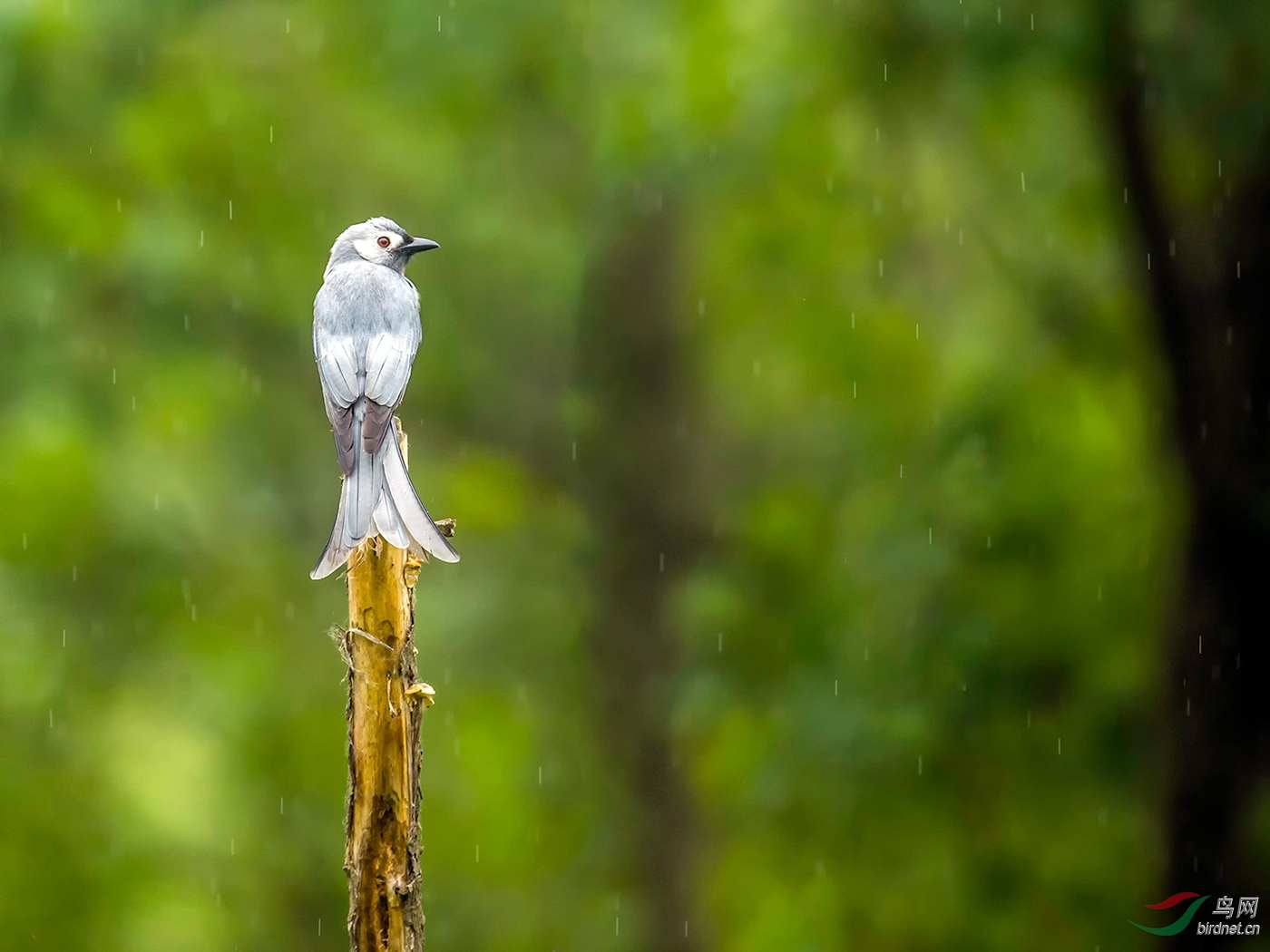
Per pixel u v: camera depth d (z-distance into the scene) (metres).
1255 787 12.32
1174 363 12.48
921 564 14.12
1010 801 14.77
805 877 16.16
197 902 17.69
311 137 16.34
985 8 12.28
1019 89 13.14
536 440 18.00
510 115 15.84
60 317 15.19
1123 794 14.18
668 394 18.08
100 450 15.63
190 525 16.55
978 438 14.11
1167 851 12.59
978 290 16.03
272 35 15.84
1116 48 11.77
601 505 18.02
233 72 15.75
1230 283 12.30
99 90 14.59
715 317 17.95
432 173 16.34
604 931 18.05
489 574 18.19
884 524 14.70
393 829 6.80
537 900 18.52
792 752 14.40
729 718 15.64
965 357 15.24
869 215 15.45
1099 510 14.35
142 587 16.33
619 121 14.25
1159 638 12.90
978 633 14.08
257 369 16.41
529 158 16.78
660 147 14.09
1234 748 12.23
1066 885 14.73
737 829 17.20
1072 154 14.33
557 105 15.50
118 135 14.84
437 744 18.72
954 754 14.53
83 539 16.03
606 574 18.05
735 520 16.86
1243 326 12.26
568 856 18.84
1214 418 12.32
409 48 14.27
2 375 14.90
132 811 17.22
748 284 17.14
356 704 6.86
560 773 18.64
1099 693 14.19
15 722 16.80
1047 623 14.21
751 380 18.28
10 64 13.63
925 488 14.38
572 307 18.34
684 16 14.31
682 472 18.11
